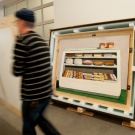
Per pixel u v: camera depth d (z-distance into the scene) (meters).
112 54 2.39
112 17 2.79
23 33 1.28
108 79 2.39
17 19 1.29
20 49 1.16
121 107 2.23
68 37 2.95
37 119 1.36
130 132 1.97
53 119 2.34
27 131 1.28
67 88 2.81
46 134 1.36
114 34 2.40
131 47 2.23
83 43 2.70
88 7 3.06
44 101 1.26
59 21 3.55
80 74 2.73
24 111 1.25
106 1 2.83
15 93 1.82
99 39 2.53
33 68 1.19
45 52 1.28
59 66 3.00
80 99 2.65
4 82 1.98
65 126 2.12
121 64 2.27
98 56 2.52
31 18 1.28
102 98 2.40
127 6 2.61
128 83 2.21
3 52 1.88
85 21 3.14
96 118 2.41
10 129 2.01
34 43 1.20
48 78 1.29
